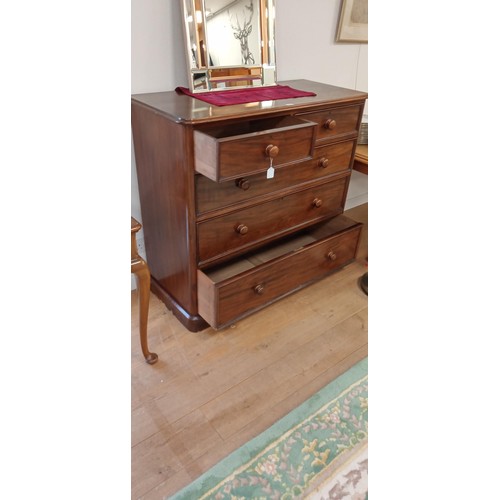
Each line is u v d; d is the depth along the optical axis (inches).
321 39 80.2
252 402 55.2
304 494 44.3
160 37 59.0
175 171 55.1
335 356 63.6
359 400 55.6
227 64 63.6
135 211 70.0
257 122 64.1
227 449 48.9
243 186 57.5
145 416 52.6
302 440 50.1
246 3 63.3
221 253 62.8
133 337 65.8
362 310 74.2
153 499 43.4
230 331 67.8
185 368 60.2
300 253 68.8
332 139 68.6
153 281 73.8
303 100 61.1
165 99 57.7
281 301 75.7
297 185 67.4
